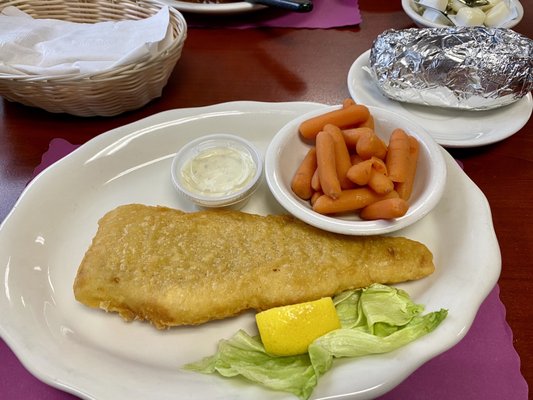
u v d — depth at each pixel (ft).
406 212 0.81
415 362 0.68
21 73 1.05
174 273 0.77
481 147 1.08
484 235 0.85
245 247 0.82
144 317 0.77
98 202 0.97
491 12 1.35
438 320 0.72
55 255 0.89
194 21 1.45
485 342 0.77
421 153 0.92
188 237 0.83
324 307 0.73
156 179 1.01
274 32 1.42
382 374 0.67
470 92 1.06
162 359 0.75
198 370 0.72
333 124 0.94
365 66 1.25
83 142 1.10
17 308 0.77
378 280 0.81
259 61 1.32
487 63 1.03
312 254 0.81
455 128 1.10
